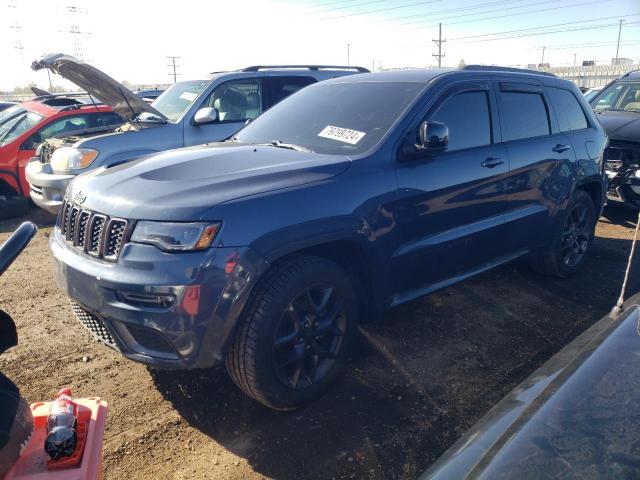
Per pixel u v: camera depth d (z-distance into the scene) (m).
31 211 8.23
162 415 2.96
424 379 3.31
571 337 3.88
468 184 3.66
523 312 4.27
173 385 3.23
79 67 5.98
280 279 2.71
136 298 2.54
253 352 2.66
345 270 3.23
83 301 2.73
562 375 1.73
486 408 3.03
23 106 8.97
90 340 3.82
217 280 2.51
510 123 4.16
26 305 4.46
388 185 3.18
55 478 1.58
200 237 2.52
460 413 2.98
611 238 6.39
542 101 4.56
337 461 2.62
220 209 2.58
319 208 2.85
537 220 4.36
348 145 3.41
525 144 4.20
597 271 5.25
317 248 3.00
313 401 3.04
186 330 2.50
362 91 3.91
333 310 3.01
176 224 2.54
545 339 3.84
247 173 2.92
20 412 1.67
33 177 6.79
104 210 2.76
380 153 3.25
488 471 1.36
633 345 1.76
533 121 4.41
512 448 1.42
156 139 6.75
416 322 4.05
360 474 2.54
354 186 3.03
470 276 3.90
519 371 3.42
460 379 3.32
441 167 3.50
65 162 6.48
